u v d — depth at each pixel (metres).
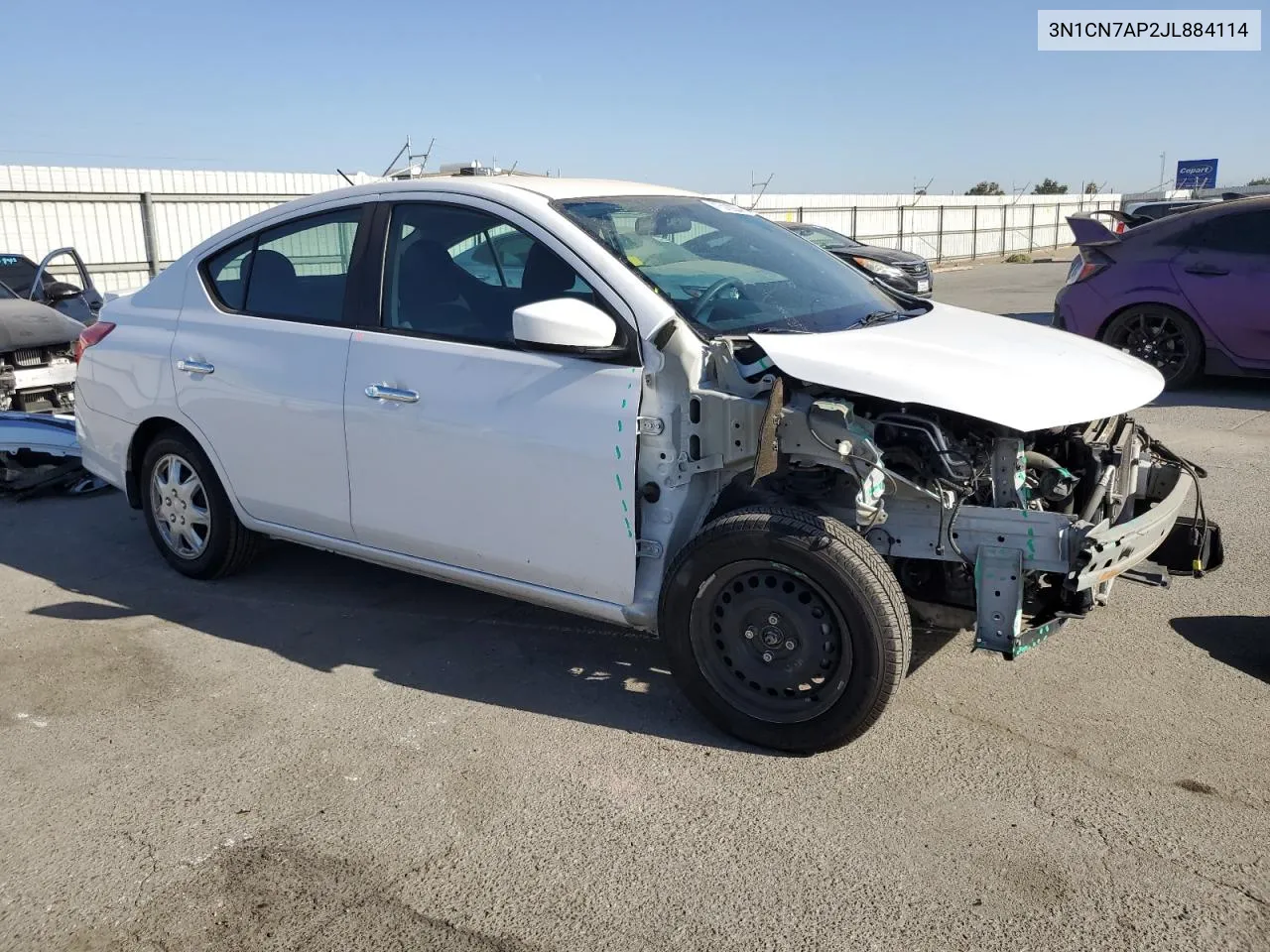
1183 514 5.60
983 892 2.66
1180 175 45.53
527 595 3.75
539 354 3.52
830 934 2.53
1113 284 8.90
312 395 4.10
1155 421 7.86
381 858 2.85
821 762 3.30
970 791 3.11
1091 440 3.64
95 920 2.62
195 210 22.61
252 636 4.34
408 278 3.93
